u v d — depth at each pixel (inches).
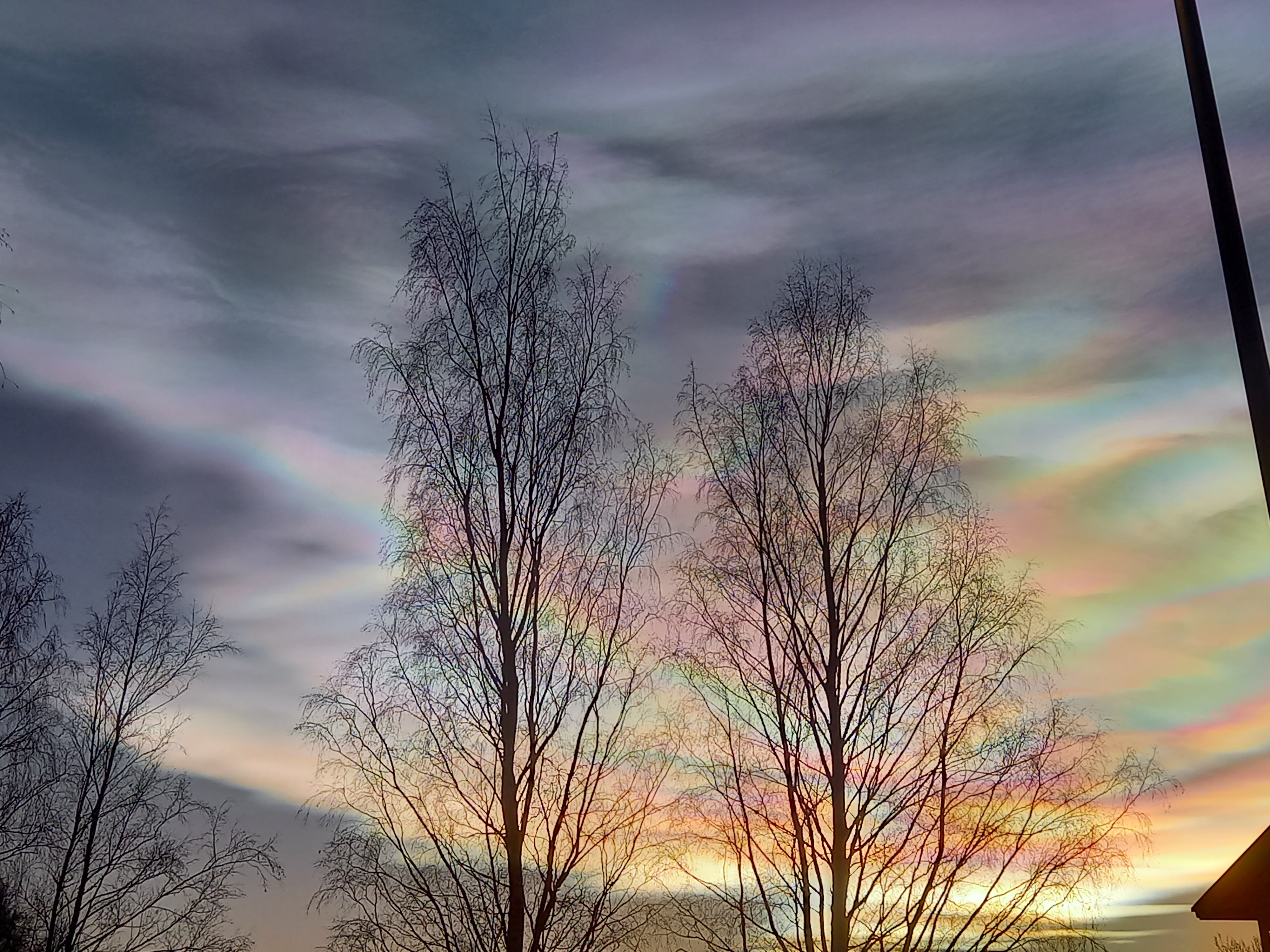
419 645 644.7
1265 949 475.2
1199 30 377.7
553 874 626.2
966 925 629.6
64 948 799.7
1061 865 628.7
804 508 712.4
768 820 660.1
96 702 866.1
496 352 695.7
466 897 612.4
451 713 642.8
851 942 638.5
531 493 678.5
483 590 660.7
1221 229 354.9
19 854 790.5
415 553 654.5
